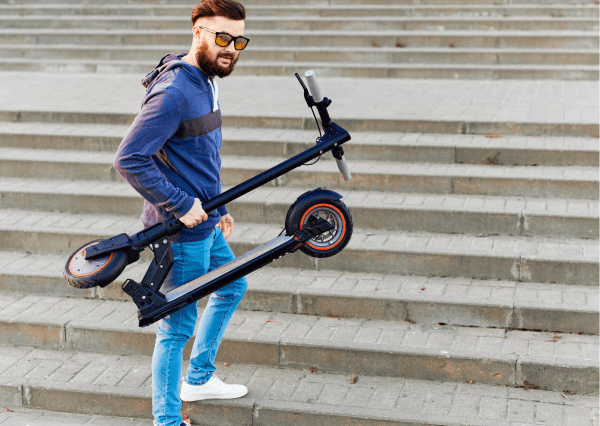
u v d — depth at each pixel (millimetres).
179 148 2904
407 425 3359
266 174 2938
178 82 2803
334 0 11766
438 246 4641
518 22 10500
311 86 2934
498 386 3668
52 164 5832
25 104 7188
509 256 4391
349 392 3641
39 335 4156
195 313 3170
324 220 3016
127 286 2906
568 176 5203
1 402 3779
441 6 11125
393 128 6309
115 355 4086
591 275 4273
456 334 3975
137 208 5320
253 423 3541
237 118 6574
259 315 4293
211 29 2811
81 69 10312
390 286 4375
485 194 5305
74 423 3619
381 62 9969
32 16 12180
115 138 6145
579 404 3473
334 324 4148
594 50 9492
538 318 3977
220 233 3332
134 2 12438
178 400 3209
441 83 8812
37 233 4965
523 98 7410
